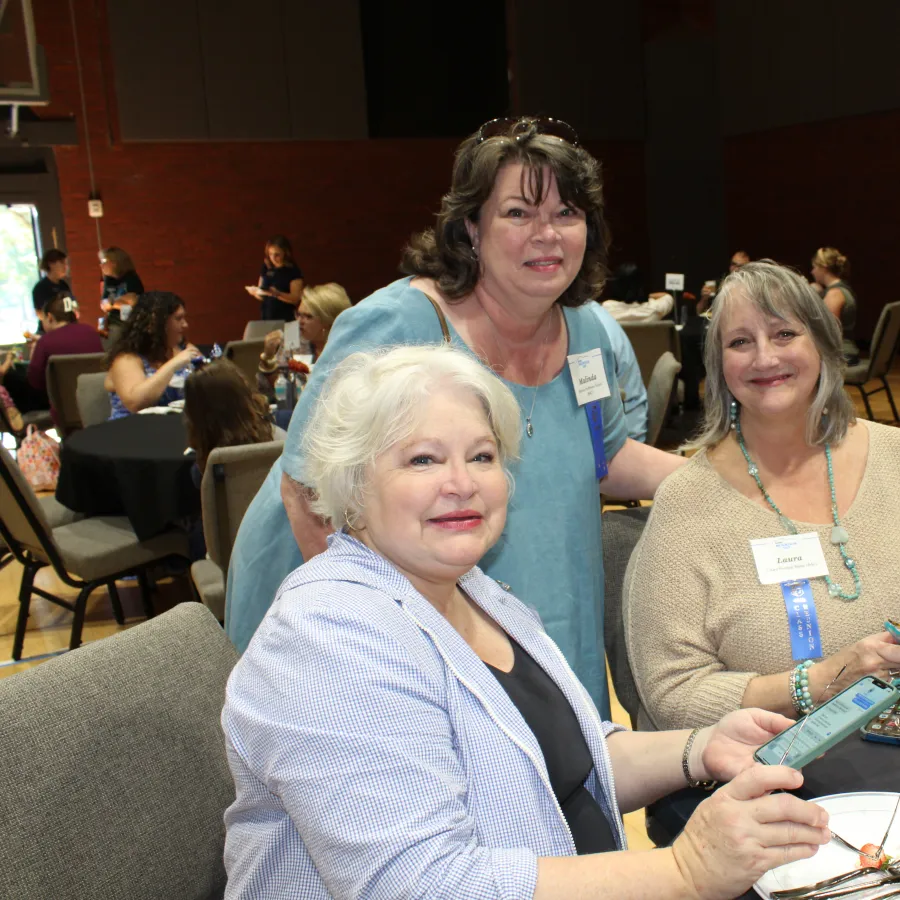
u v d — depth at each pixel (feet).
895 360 30.99
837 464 5.24
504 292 5.15
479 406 3.83
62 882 3.51
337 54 32.04
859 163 32.60
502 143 4.90
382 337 5.10
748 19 35.47
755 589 5.07
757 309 5.07
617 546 6.14
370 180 33.40
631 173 37.37
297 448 5.04
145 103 30.19
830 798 3.81
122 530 11.94
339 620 3.31
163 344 15.48
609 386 5.95
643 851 3.22
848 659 4.53
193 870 3.93
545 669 4.20
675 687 5.02
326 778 3.03
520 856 3.15
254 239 32.32
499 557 5.29
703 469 5.41
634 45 36.35
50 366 18.43
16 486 10.46
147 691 4.00
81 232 30.27
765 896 3.34
